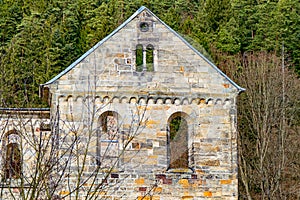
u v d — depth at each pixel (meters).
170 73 26.64
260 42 57.44
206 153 26.28
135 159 25.84
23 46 46.44
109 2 62.56
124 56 26.59
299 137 46.59
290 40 56.81
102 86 26.20
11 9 56.34
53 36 53.56
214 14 59.44
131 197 25.55
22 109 21.89
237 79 50.38
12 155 18.88
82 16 61.12
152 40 26.88
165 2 62.44
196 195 25.92
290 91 49.03
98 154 25.81
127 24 26.88
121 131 25.97
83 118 25.78
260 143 45.88
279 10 60.28
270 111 46.69
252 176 45.31
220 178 26.12
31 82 37.97
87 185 25.14
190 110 26.48
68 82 26.06
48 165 14.16
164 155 26.02
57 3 63.44
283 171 44.88
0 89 16.06
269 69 50.94
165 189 25.81
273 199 43.72
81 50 54.31
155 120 26.23
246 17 61.00
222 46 55.69
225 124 26.53
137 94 26.28
